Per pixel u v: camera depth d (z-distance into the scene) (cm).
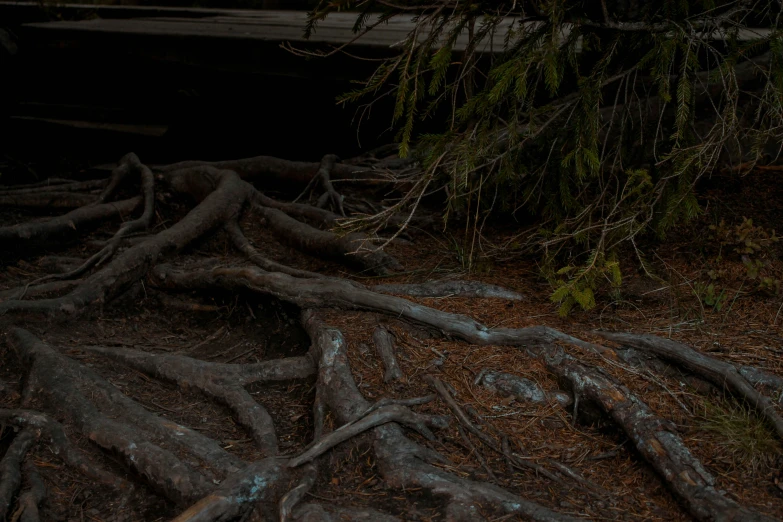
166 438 341
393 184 629
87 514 310
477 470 322
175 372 397
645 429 322
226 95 861
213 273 483
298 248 539
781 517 279
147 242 523
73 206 621
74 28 892
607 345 376
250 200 598
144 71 902
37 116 948
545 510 289
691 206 400
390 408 341
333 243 510
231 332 463
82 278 503
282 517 291
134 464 324
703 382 354
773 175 518
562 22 399
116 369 411
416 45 436
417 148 468
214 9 1402
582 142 414
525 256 481
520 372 372
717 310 400
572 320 405
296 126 856
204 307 487
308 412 371
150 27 932
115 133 891
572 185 471
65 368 391
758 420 327
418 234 535
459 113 423
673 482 297
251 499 302
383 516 288
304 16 1205
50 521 305
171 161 882
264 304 468
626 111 513
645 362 368
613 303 418
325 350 384
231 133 880
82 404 364
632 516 294
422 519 292
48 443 346
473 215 535
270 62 800
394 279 471
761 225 459
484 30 427
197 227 550
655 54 402
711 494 287
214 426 363
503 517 289
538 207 504
